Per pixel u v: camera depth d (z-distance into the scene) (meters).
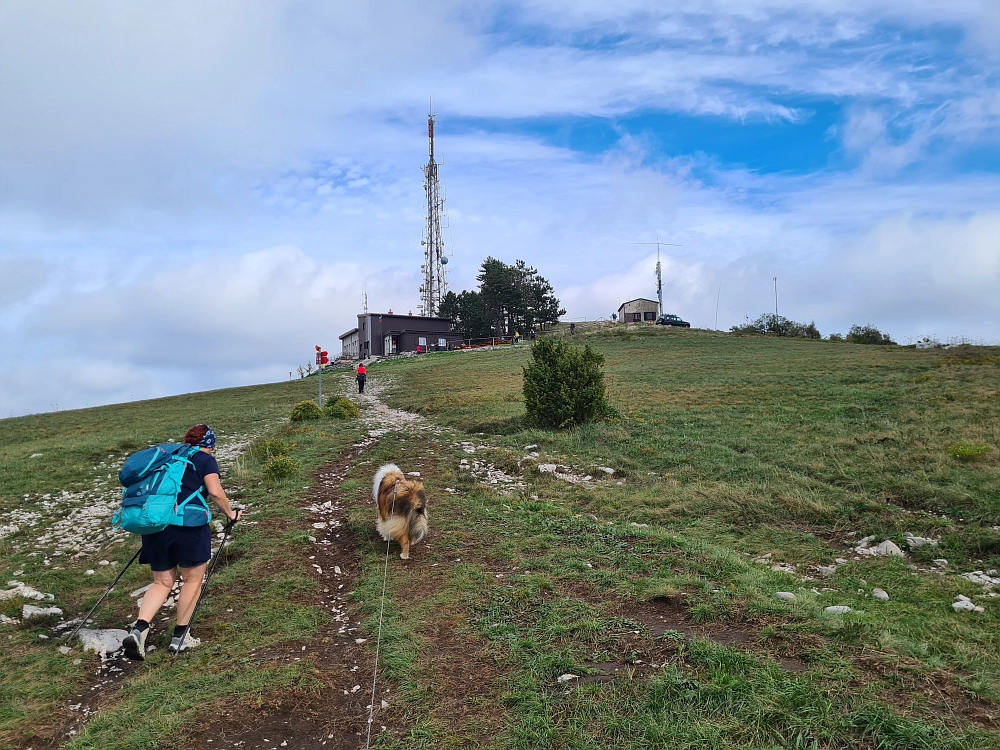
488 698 4.01
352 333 72.12
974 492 8.68
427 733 3.64
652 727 3.49
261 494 10.11
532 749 3.43
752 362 31.42
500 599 5.67
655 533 7.69
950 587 6.33
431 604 5.61
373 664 4.61
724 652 4.20
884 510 8.59
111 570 7.06
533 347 17.62
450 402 23.97
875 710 3.44
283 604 5.74
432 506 9.37
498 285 77.75
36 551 8.30
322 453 14.42
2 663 4.66
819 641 4.43
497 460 12.98
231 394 37.12
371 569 6.65
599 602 5.54
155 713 3.97
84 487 12.56
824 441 12.71
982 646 4.79
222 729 3.80
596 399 16.56
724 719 3.54
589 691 3.94
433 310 77.06
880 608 5.79
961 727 3.30
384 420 21.23
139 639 4.50
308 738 3.72
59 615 5.73
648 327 59.59
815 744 3.21
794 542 7.98
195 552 4.80
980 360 24.55
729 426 15.30
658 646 4.49
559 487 10.83
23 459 16.28
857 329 59.00
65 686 4.35
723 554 6.91
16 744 3.70
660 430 15.29
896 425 13.53
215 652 4.84
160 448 4.95
